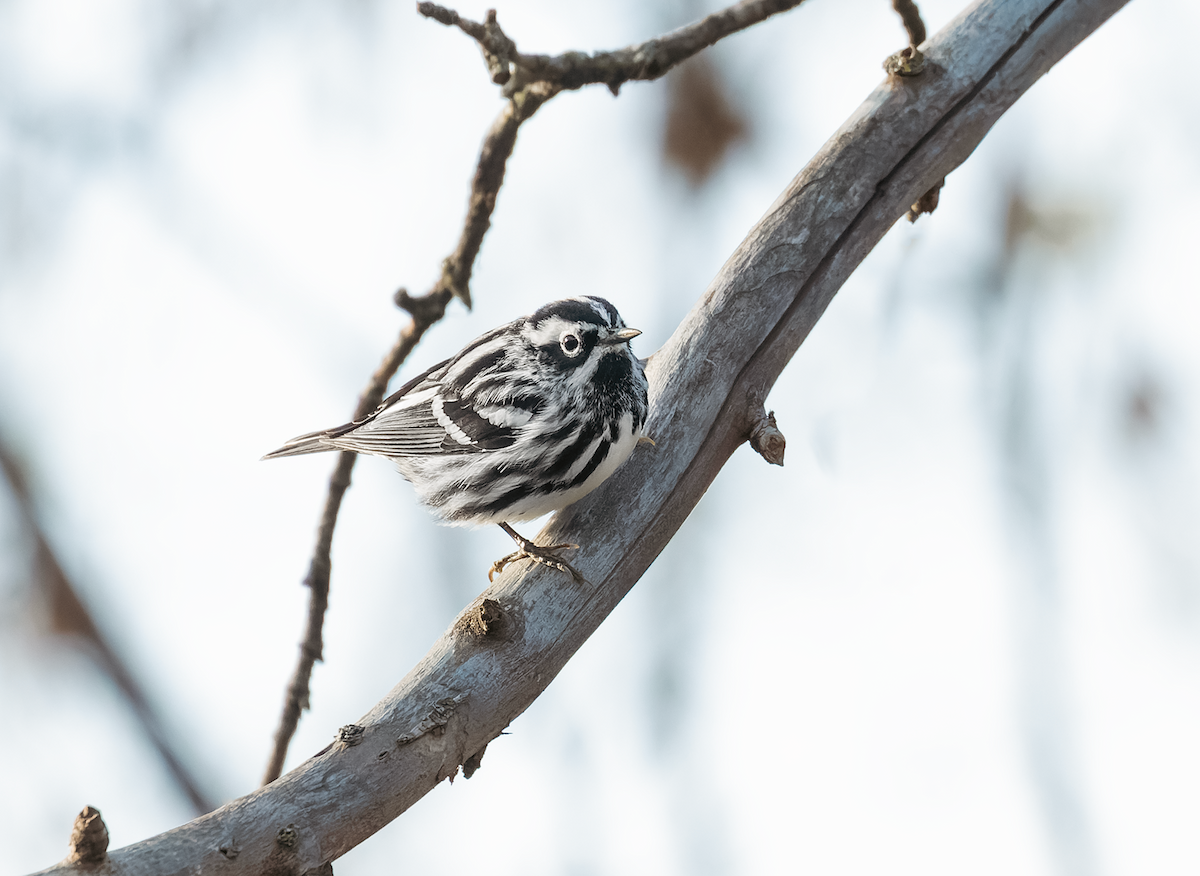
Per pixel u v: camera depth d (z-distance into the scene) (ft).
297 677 41.83
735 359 33.58
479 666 27.48
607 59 35.81
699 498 33.06
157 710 52.49
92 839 21.54
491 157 39.27
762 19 37.17
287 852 23.48
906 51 35.47
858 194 34.81
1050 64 36.22
